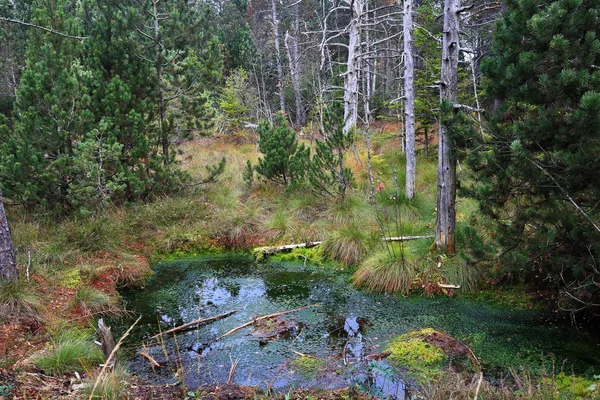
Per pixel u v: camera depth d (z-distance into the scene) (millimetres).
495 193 5422
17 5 19016
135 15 9750
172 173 10461
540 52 4871
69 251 7453
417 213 9172
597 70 4574
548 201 5211
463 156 5656
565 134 4727
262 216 9953
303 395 4176
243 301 6820
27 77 8406
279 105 26281
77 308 6020
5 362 4301
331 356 5059
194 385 4488
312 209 9930
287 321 6031
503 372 4609
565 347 5090
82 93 8930
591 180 4734
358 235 8430
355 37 15750
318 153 9750
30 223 8094
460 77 12734
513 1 5051
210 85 11289
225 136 19922
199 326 5969
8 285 5500
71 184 8406
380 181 10641
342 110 9430
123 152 9820
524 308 6109
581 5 4668
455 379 4016
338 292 7070
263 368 4859
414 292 6836
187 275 8000
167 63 10328
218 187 11445
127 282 7434
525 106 5250
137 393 4102
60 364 4523
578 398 3938
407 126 9398
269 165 10508
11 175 8008
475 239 5930
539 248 5266
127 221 9148
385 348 5207
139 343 5492
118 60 9891
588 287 5191
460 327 5703
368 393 4141
